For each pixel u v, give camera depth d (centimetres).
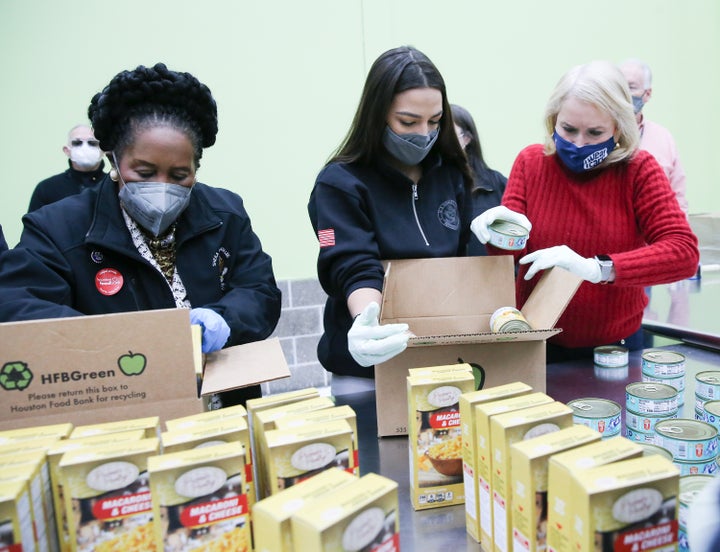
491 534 82
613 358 152
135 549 75
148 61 331
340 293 143
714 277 272
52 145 327
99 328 91
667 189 149
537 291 136
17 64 315
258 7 339
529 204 163
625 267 133
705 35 426
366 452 113
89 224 136
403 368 116
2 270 125
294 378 371
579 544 65
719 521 67
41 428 86
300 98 355
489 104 388
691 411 125
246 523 75
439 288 130
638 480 64
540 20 386
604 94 139
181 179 130
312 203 152
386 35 362
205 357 115
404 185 151
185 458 74
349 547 64
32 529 70
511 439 77
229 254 151
